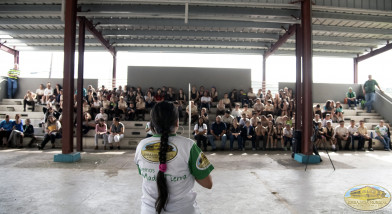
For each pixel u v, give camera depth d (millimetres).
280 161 7203
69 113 6965
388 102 12195
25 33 10977
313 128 7258
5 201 3781
